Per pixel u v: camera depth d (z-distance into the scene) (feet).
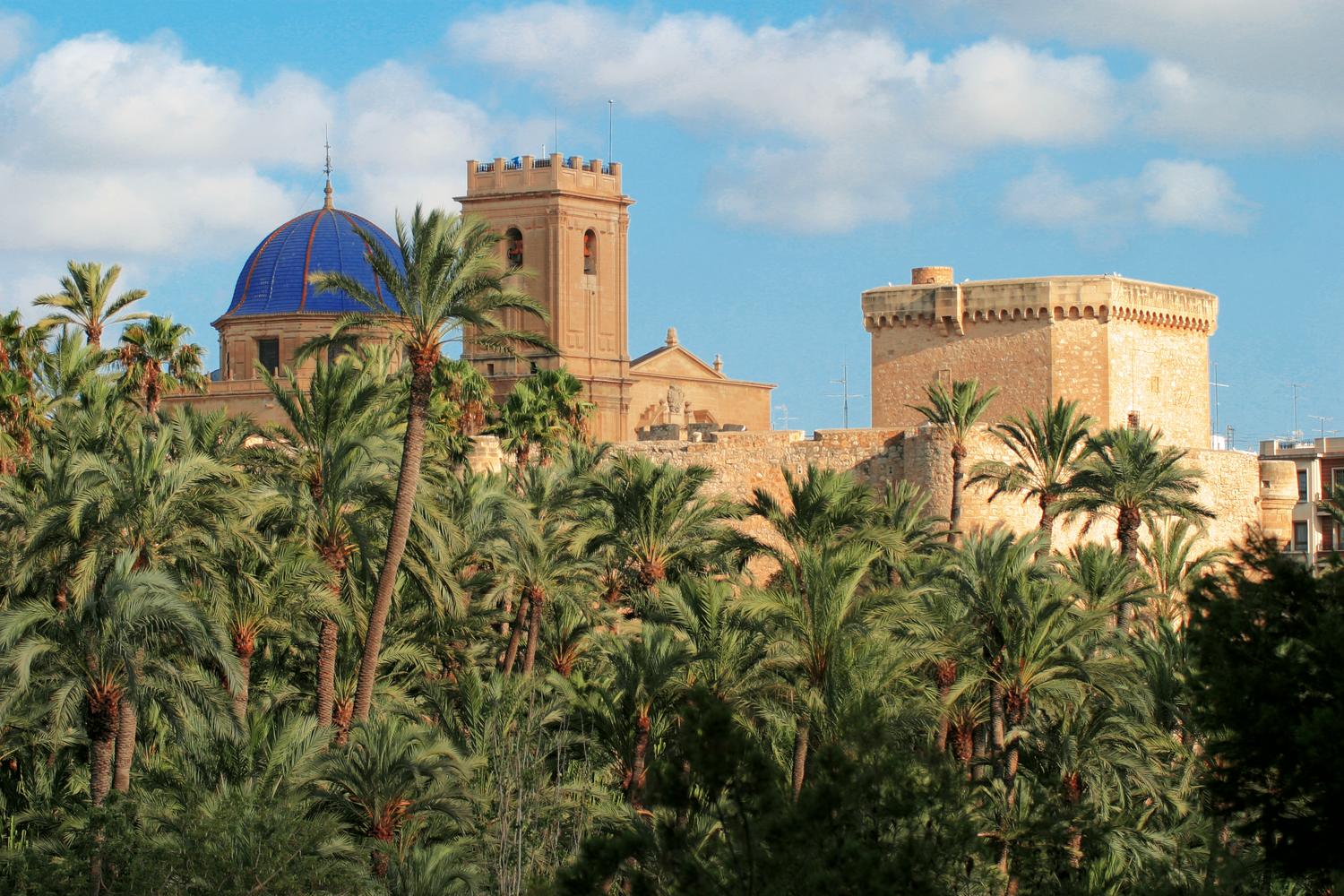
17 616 155.74
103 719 161.27
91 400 217.77
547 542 216.13
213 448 204.74
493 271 183.01
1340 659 115.24
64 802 174.29
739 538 211.20
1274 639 121.60
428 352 179.73
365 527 188.75
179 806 161.17
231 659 158.92
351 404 191.11
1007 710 184.55
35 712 170.09
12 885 153.99
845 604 174.29
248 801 158.20
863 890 106.63
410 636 205.46
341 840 160.25
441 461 215.10
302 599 180.45
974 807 133.80
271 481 189.78
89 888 152.46
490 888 173.27
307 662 202.18
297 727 170.19
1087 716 181.98
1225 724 118.52
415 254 178.70
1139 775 178.50
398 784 169.07
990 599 180.45
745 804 111.96
